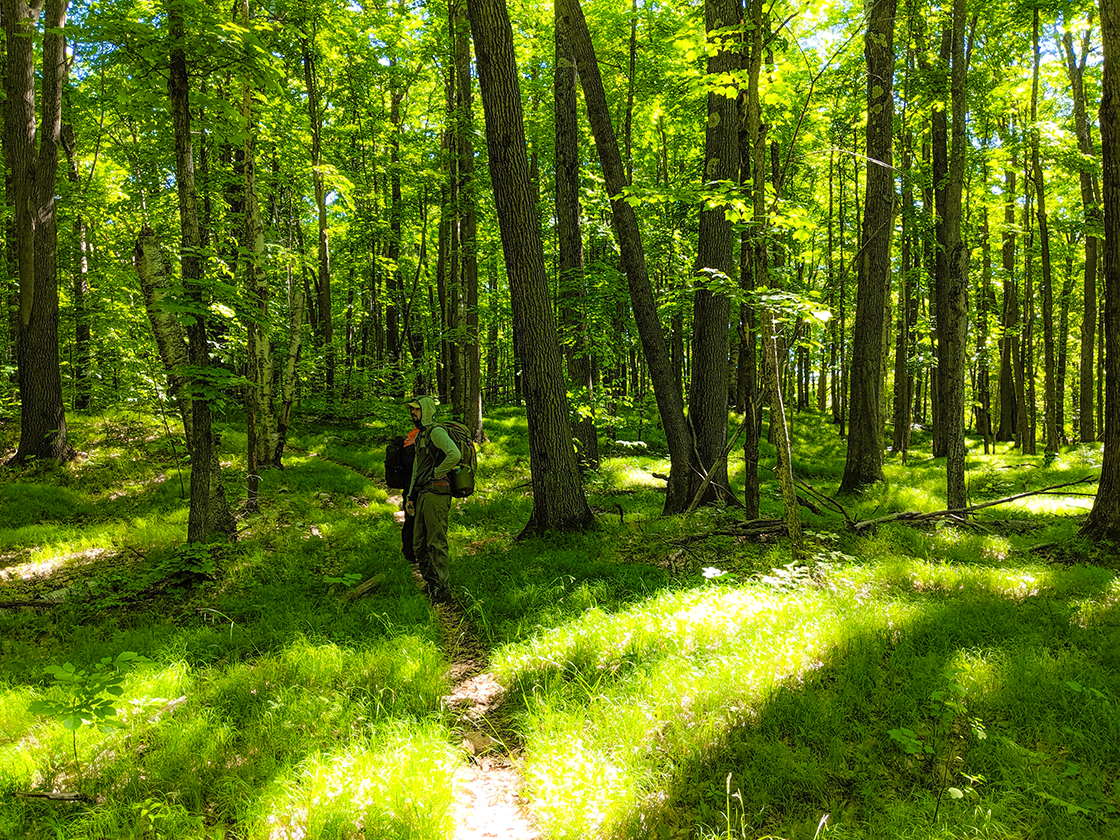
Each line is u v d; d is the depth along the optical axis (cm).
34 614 578
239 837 275
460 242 1838
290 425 1756
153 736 353
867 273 1195
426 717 357
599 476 1180
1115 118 660
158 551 741
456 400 1786
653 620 450
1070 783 274
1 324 1502
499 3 744
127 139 1811
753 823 263
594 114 872
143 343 1288
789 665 377
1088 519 691
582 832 259
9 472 1078
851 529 756
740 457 1634
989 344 1944
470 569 645
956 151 838
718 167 919
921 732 310
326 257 1845
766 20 601
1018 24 1467
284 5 1381
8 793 303
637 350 1716
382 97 2116
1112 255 663
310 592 614
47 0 1170
